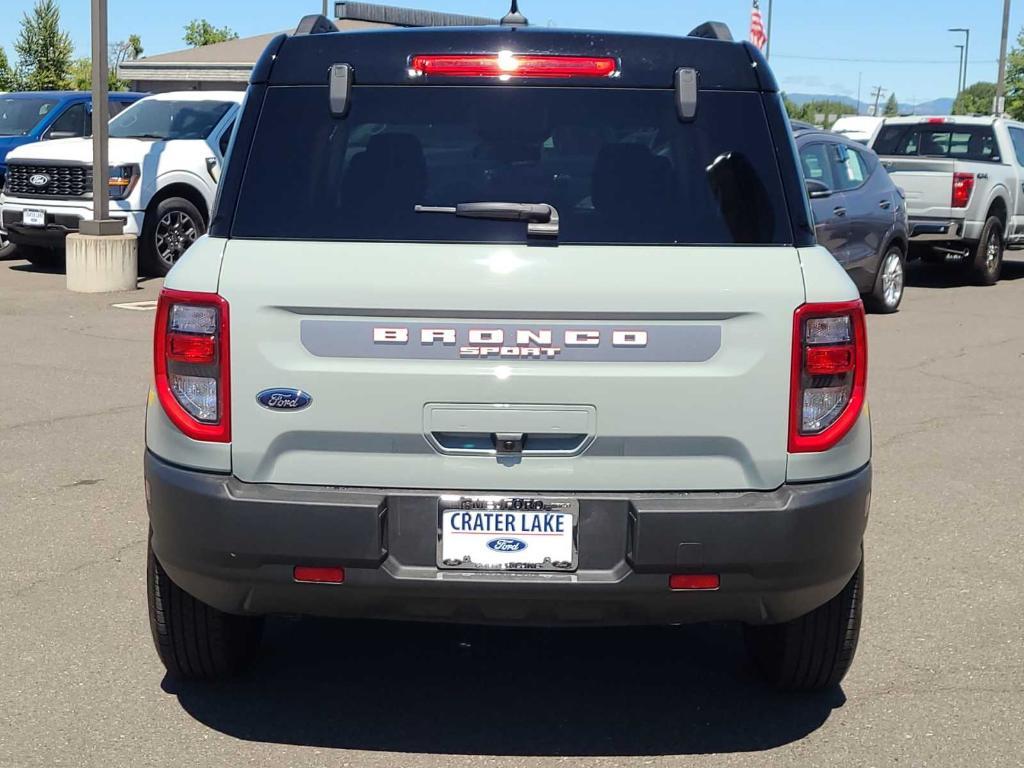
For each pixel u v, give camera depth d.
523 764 3.78
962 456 7.59
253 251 3.56
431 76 3.79
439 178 3.69
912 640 4.77
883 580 5.43
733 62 3.84
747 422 3.53
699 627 4.95
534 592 3.50
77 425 7.94
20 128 17.11
